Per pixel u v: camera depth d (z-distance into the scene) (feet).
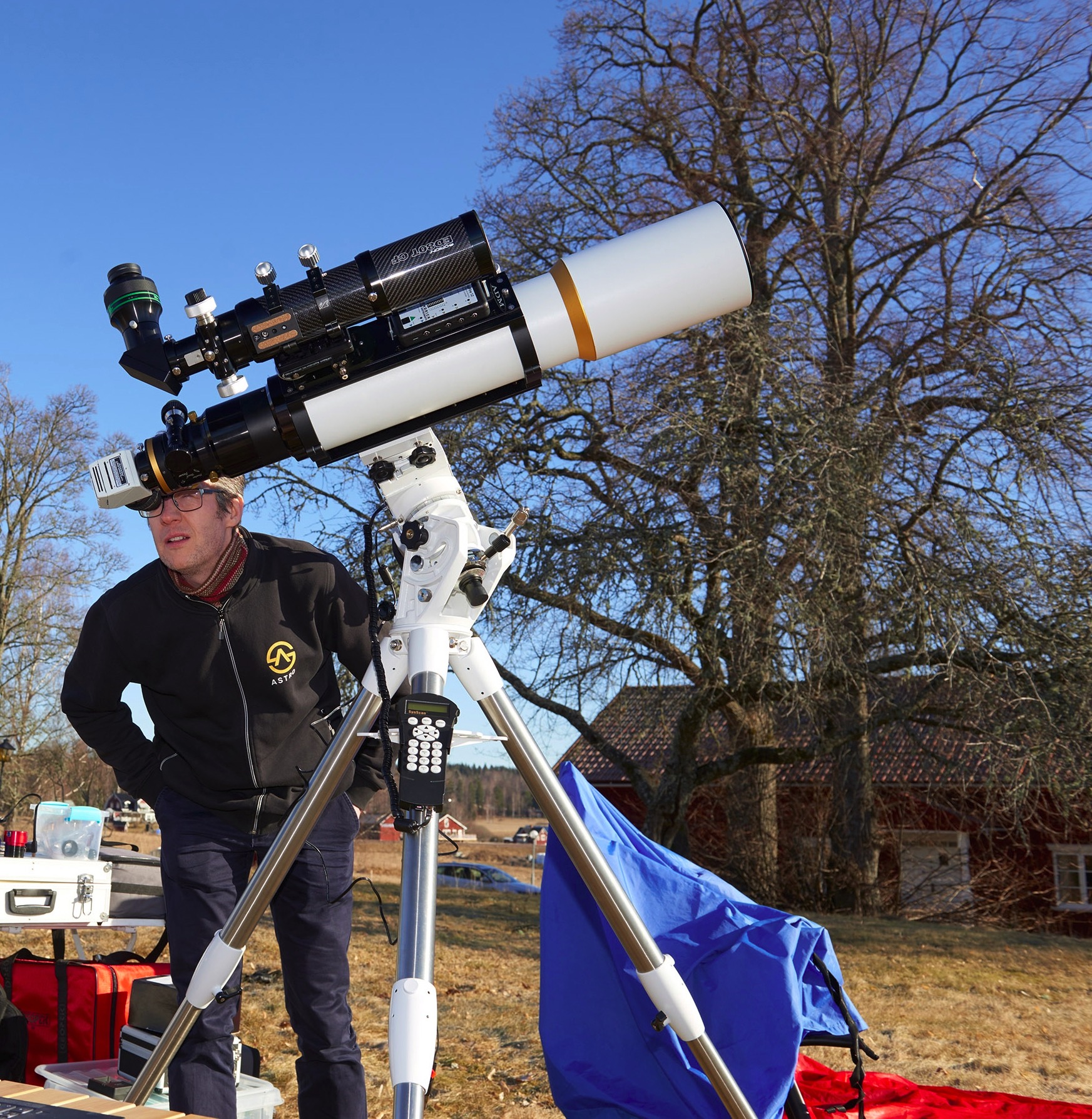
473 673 5.64
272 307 5.53
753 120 52.65
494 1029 14.70
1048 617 39.14
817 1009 7.83
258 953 19.15
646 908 8.20
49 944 18.43
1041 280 44.65
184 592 7.15
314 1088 7.47
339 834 7.65
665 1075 7.77
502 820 148.66
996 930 40.04
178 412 5.89
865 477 38.32
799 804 53.98
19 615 73.46
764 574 36.19
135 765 8.06
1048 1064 13.79
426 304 5.72
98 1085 8.48
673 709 43.37
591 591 39.78
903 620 39.24
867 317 53.93
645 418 39.73
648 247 6.02
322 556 7.68
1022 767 39.24
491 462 43.70
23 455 74.79
